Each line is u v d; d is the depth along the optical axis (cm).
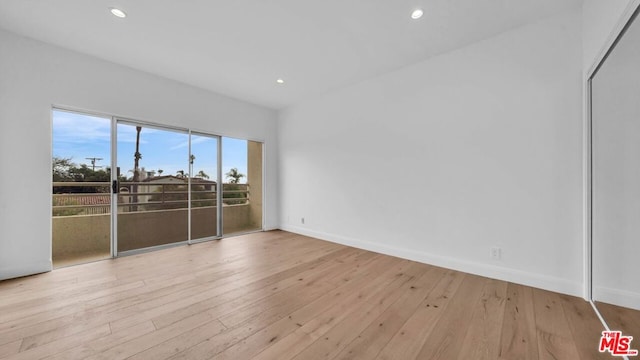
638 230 153
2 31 251
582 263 213
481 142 264
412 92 318
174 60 315
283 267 291
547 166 228
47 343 153
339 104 405
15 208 258
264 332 166
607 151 181
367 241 365
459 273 272
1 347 149
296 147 480
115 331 166
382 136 349
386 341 158
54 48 280
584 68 206
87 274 267
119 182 334
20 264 259
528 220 238
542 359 142
